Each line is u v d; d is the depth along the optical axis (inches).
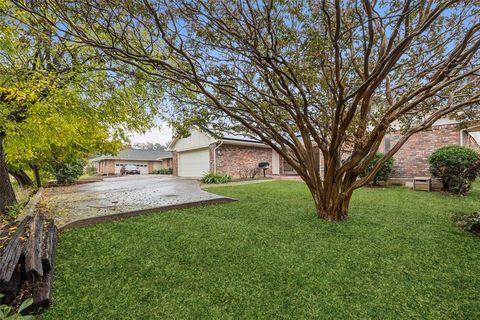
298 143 173.3
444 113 136.5
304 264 105.6
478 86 145.7
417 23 121.3
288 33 105.0
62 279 94.2
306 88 141.9
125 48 118.6
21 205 204.1
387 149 369.7
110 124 235.6
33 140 233.6
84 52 163.8
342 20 116.3
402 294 82.8
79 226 154.6
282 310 77.0
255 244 127.6
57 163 482.3
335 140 148.6
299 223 161.5
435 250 114.8
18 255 87.8
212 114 168.7
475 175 258.7
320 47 103.8
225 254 116.4
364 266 102.5
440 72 123.0
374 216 175.0
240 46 123.1
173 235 140.5
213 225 158.7
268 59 115.3
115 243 128.3
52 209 197.6
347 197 167.0
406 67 157.8
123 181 571.8
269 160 649.6
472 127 299.1
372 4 107.0
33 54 179.2
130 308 78.7
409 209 195.5
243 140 527.8
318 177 171.5
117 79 170.7
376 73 111.4
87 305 80.0
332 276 95.6
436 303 77.5
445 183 280.1
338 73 118.7
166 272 100.6
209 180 459.5
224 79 148.9
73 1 100.3
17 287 80.9
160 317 74.6
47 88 173.0
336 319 72.2
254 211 197.5
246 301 81.9
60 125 224.8
